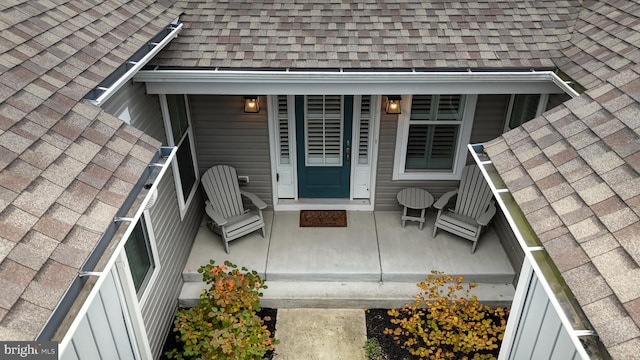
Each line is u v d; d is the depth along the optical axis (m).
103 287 3.05
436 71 4.54
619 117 2.93
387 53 4.61
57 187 2.32
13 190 2.15
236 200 5.88
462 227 5.57
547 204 2.71
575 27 4.78
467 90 4.68
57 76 2.90
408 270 5.38
